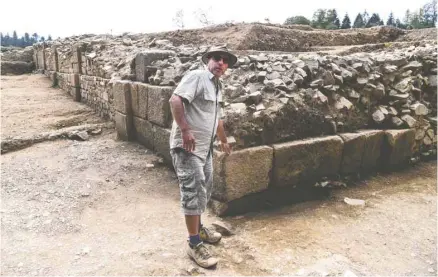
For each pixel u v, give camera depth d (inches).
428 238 138.5
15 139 236.7
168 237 133.3
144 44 338.6
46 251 122.6
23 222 141.3
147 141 224.7
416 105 210.5
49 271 111.3
